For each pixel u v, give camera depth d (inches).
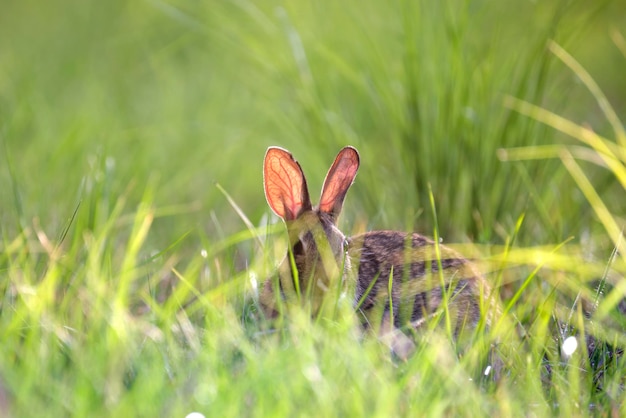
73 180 455.5
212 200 487.2
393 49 490.6
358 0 526.9
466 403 249.9
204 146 557.0
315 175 468.8
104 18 784.3
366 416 236.5
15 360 267.1
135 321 287.0
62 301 306.7
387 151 472.7
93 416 234.1
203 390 240.5
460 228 421.7
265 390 239.9
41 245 350.3
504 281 375.9
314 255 319.6
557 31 457.7
